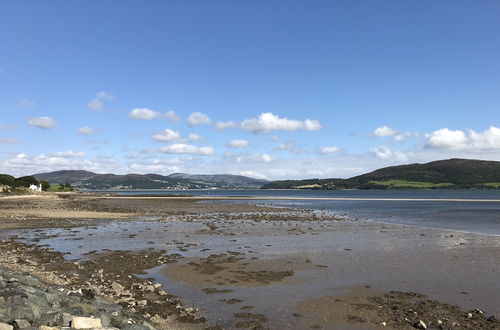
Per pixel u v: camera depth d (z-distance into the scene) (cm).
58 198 10244
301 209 6912
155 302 1348
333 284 1609
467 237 3008
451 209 6956
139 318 1100
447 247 2522
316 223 4191
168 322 1164
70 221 4184
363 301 1388
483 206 7969
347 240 2856
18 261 1969
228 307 1316
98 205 7500
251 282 1639
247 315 1234
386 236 3083
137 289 1507
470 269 1873
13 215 4684
